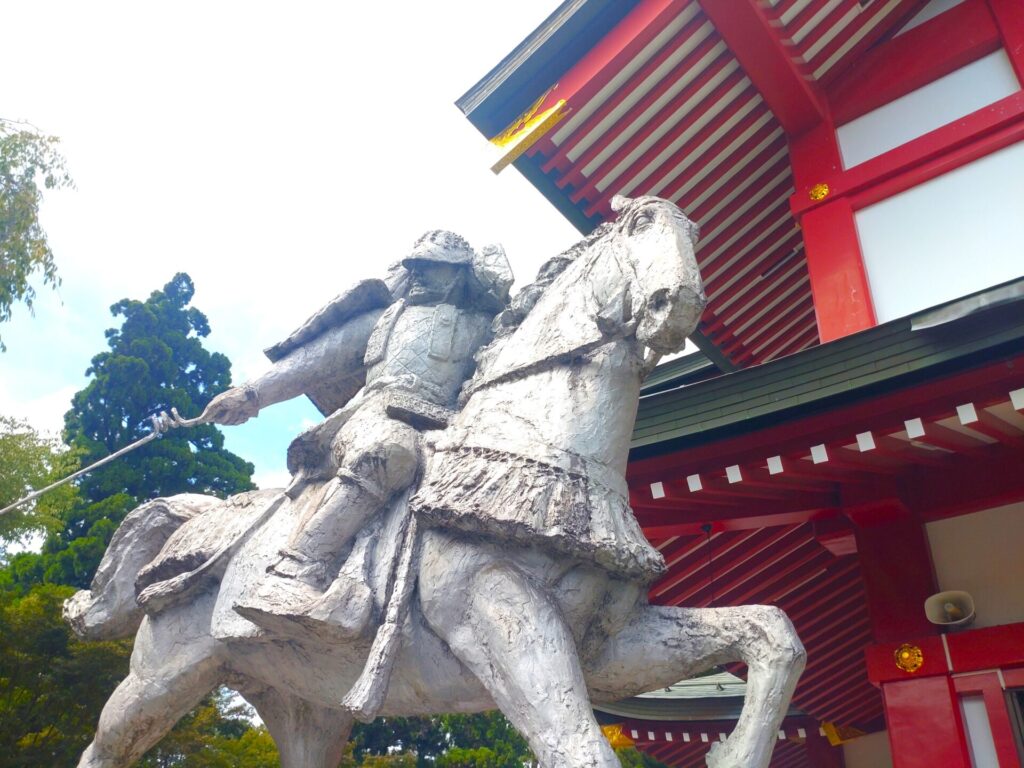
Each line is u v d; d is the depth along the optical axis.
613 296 2.53
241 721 14.38
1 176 10.13
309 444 3.06
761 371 4.39
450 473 2.53
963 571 4.72
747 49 6.06
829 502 5.09
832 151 6.44
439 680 2.55
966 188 5.81
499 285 3.12
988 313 3.85
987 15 6.21
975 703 4.43
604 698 2.62
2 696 9.18
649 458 4.66
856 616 6.87
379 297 3.35
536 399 2.58
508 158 5.46
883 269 5.92
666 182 6.93
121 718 3.13
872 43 6.61
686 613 2.45
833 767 8.46
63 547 16.14
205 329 20.97
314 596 2.58
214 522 3.28
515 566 2.40
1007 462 4.67
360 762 15.27
